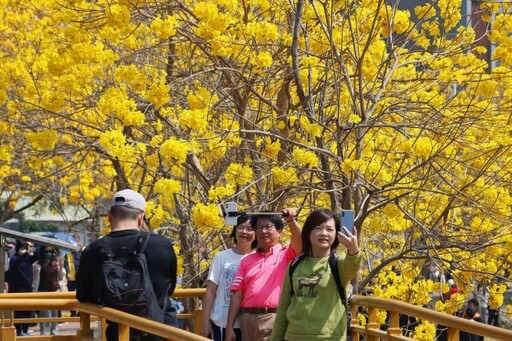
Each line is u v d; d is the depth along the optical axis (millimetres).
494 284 11273
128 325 5961
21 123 12086
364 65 11297
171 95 11961
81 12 11195
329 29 10641
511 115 11203
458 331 6461
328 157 11055
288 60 11469
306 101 11109
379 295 11445
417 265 12094
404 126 10656
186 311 12492
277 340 6676
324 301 6453
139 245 6242
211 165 13656
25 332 19078
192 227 11992
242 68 11930
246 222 8531
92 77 11914
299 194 12219
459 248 11078
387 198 11367
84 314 6750
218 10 11266
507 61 11102
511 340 5875
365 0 11289
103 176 17953
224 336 8445
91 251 6281
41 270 18969
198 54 12859
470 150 11430
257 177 11820
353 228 6508
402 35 11805
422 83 12359
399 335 6996
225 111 12352
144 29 12531
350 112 11523
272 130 10961
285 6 11625
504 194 11359
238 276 7977
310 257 6605
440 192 10336
